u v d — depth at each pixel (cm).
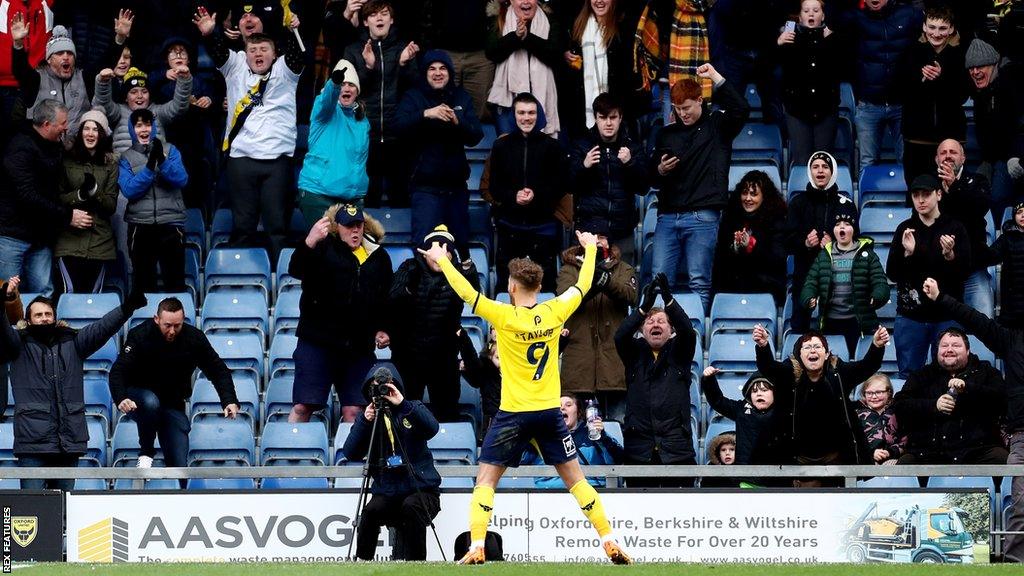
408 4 6119
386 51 5806
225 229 6009
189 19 6400
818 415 4466
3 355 4644
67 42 5856
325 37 6281
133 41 6356
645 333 4769
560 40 6006
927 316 5244
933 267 5203
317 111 5581
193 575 3247
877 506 4175
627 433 4753
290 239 5966
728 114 5488
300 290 5597
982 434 4622
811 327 5406
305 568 3353
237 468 4253
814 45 5891
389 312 4919
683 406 4722
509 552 4181
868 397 4762
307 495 4225
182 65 5772
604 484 4634
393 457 3969
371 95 5794
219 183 6206
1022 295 5175
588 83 5984
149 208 5553
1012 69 5812
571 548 4184
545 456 3488
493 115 6197
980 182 5412
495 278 5825
